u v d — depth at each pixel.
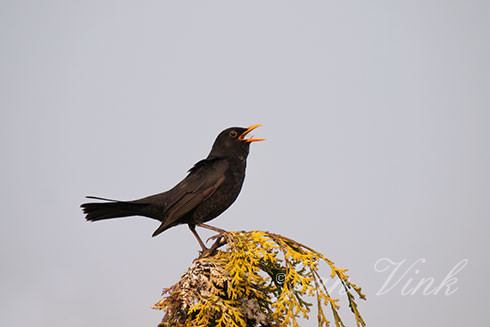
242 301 6.75
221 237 7.48
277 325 6.68
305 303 7.10
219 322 6.42
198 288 6.75
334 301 6.42
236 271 6.63
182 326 6.66
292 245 7.02
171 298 6.68
